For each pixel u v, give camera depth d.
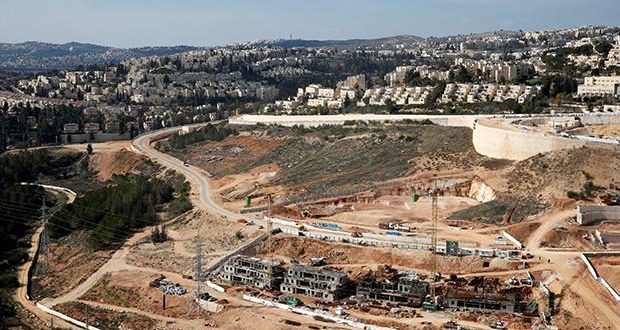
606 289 197.12
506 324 187.12
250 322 195.12
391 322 190.12
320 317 196.12
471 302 197.62
